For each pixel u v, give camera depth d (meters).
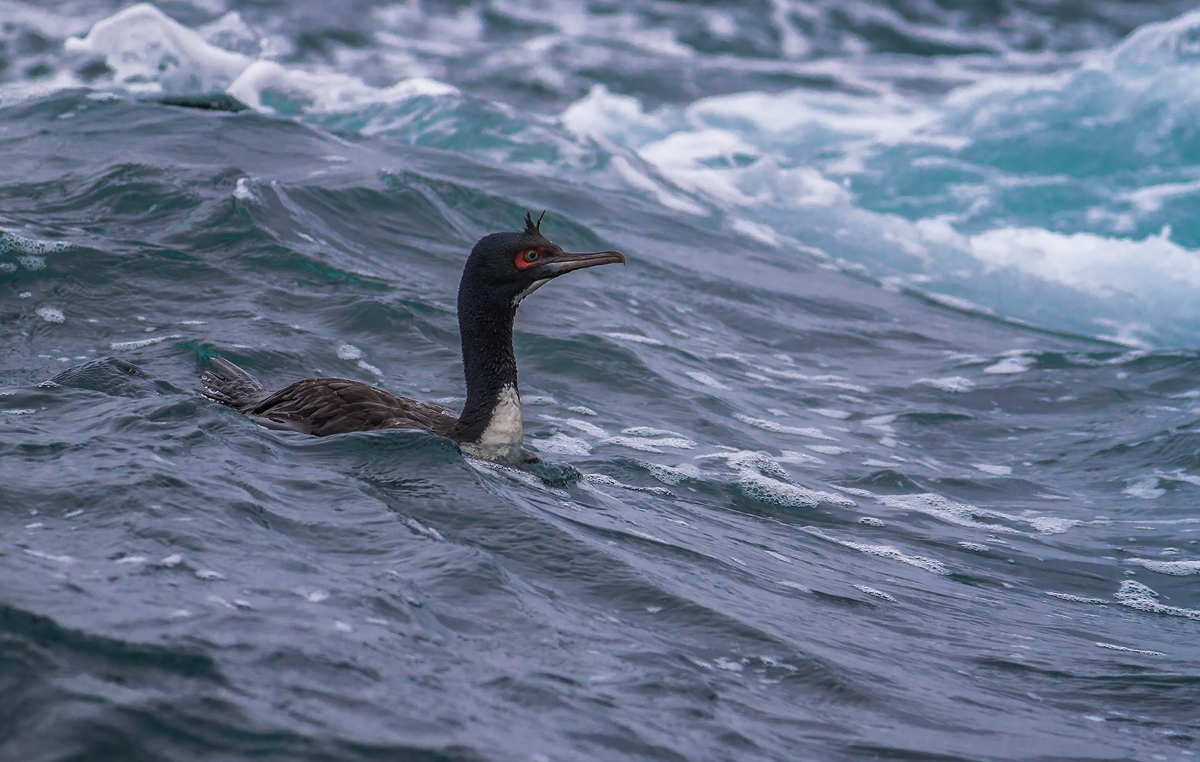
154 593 5.20
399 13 48.59
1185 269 26.38
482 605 5.85
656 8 52.56
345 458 7.91
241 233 16.03
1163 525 11.98
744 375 16.02
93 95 22.05
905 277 24.50
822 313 19.83
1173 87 34.91
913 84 43.84
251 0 47.00
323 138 21.62
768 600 7.47
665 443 12.48
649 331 16.83
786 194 28.64
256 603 5.29
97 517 6.09
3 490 6.30
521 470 9.48
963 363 17.83
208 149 19.91
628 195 25.52
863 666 6.44
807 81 43.75
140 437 7.68
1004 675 7.06
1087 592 9.99
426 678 4.90
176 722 4.18
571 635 5.77
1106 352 18.38
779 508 11.08
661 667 5.59
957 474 13.23
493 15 50.03
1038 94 36.47
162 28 30.94
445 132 27.31
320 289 15.12
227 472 7.14
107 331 13.01
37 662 4.36
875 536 10.70
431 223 18.62
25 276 13.86
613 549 7.40
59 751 3.88
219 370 11.90
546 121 28.89
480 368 9.90
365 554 6.29
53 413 8.35
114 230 15.73
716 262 21.47
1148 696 6.96
